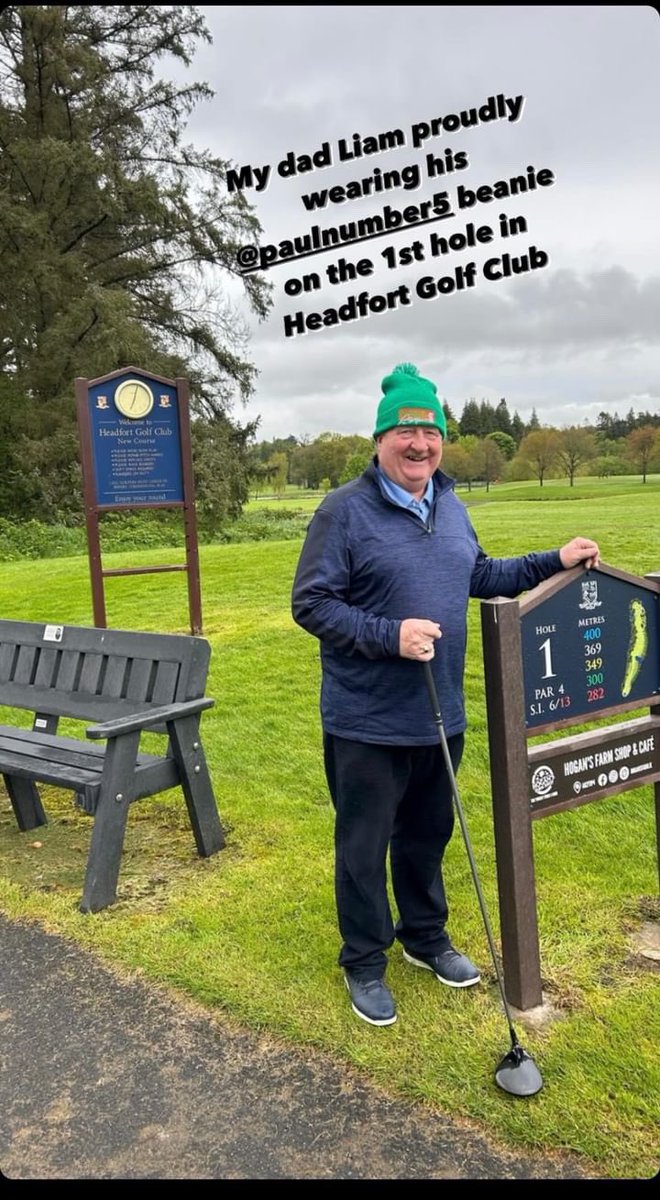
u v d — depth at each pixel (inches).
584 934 109.3
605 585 102.0
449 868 129.0
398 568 91.4
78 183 907.4
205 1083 86.7
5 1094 86.1
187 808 146.4
